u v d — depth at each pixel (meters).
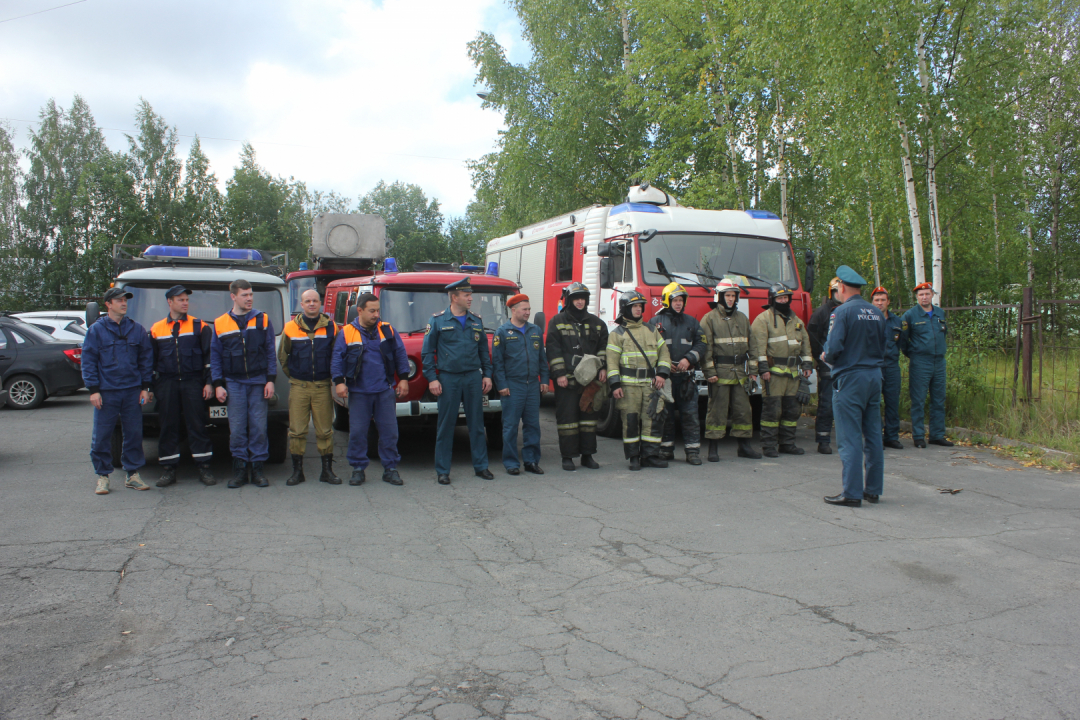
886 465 7.52
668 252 9.13
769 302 8.20
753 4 13.05
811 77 12.23
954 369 9.48
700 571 4.41
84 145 43.16
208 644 3.45
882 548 4.82
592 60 20.72
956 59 11.38
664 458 7.74
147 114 42.66
